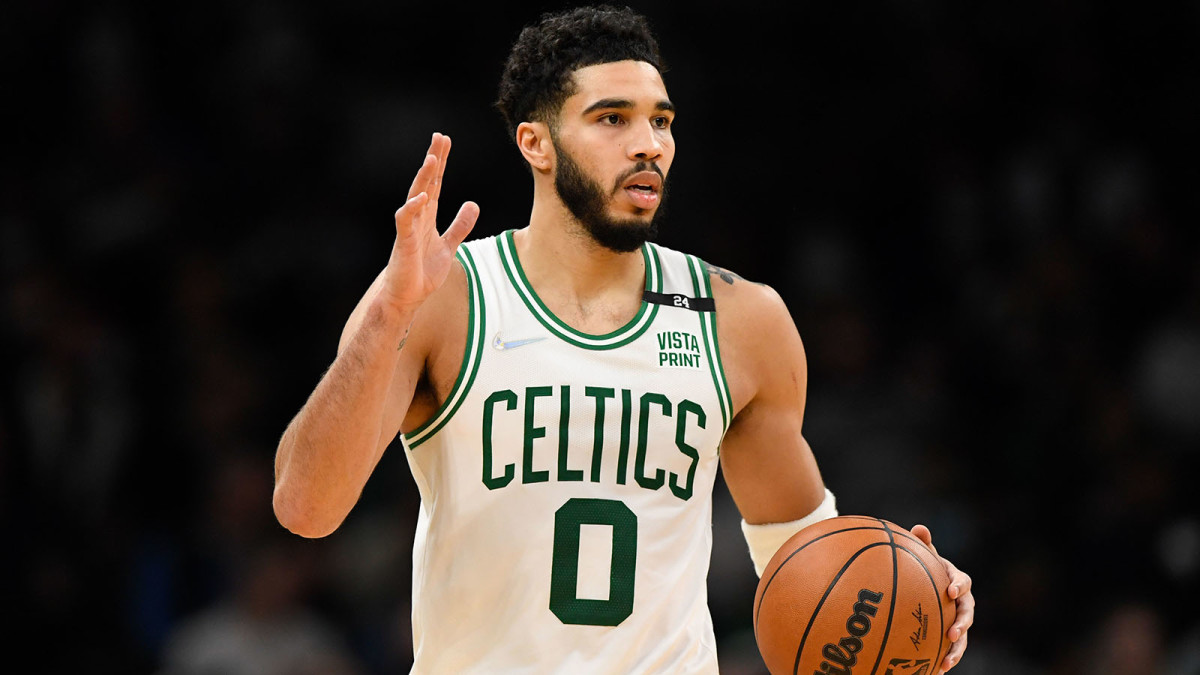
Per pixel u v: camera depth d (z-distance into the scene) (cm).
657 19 2916
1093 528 2217
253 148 2677
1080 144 2772
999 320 2558
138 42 2745
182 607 2127
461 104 2834
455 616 936
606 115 930
